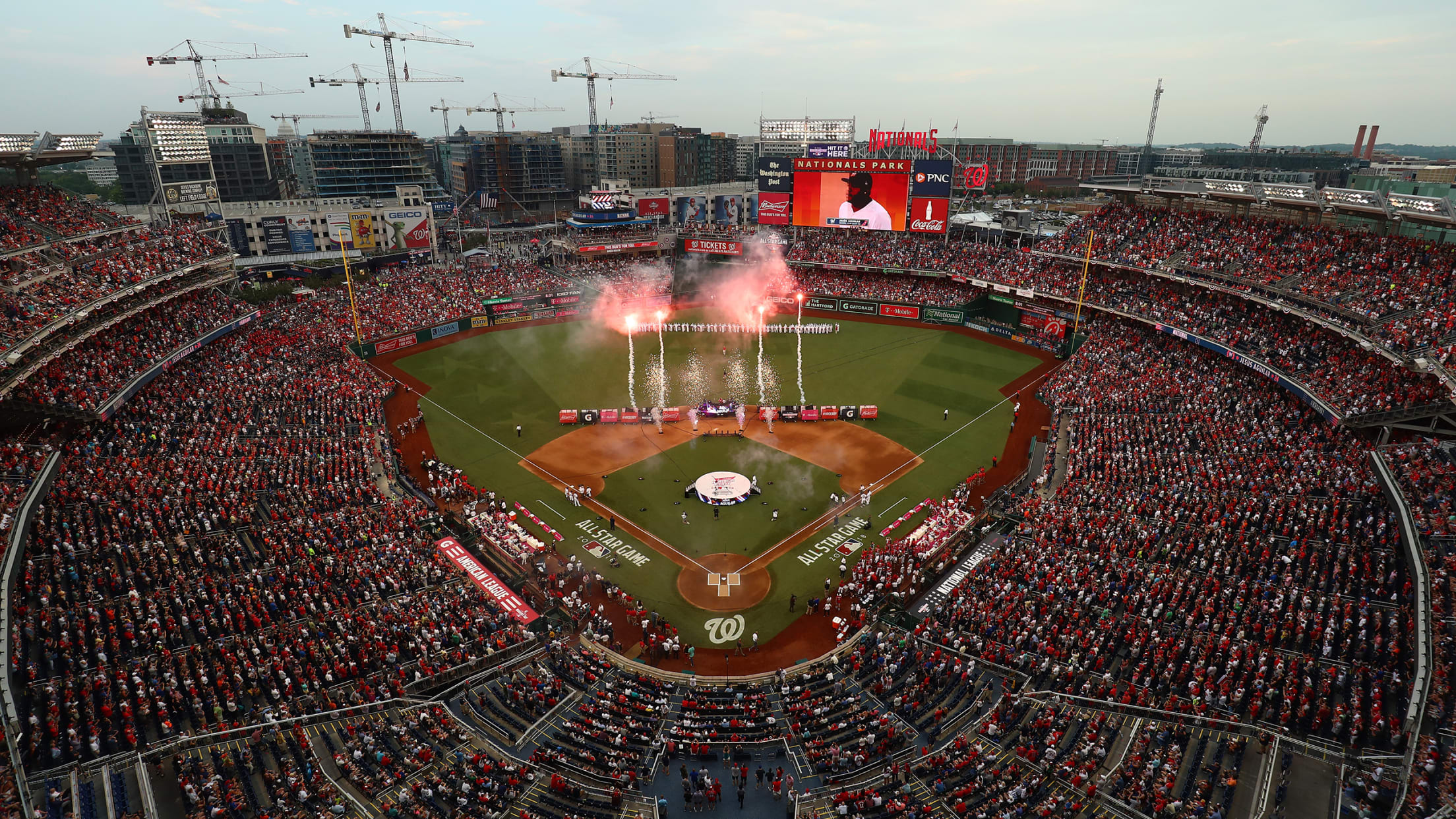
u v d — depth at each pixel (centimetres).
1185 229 8675
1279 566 4078
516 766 3061
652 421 7162
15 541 3853
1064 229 10188
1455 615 3247
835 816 2783
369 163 18288
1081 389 7262
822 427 7088
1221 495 4903
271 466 5500
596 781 3006
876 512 5541
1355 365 6072
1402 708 3003
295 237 12444
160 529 4500
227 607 3884
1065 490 5353
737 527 5359
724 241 12412
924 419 7244
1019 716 3281
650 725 3394
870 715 3381
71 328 6025
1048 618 3903
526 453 6512
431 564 4559
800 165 11194
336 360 8212
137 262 7331
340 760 2917
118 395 5825
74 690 3152
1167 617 3806
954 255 10875
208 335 7525
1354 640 3447
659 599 4606
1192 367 7406
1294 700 3138
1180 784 2758
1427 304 5862
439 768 3006
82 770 2691
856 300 11038
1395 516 4159
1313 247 7344
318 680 3466
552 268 12694
